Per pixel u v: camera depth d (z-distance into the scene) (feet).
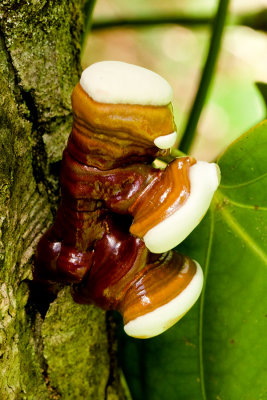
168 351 2.20
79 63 2.05
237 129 5.54
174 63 6.66
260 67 6.15
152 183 1.77
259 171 2.02
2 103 1.86
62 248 1.86
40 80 1.94
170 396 2.22
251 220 2.07
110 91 1.68
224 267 2.11
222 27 2.53
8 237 1.90
